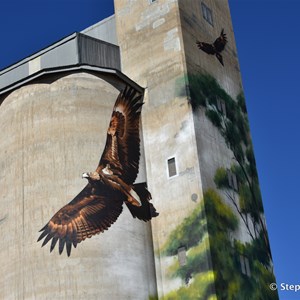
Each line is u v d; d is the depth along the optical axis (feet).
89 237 118.93
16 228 123.03
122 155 129.39
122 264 119.24
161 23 141.08
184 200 126.41
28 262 118.83
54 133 127.13
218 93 143.43
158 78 137.39
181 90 133.69
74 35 134.82
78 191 122.62
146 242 124.98
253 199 142.61
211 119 137.08
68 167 124.47
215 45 149.28
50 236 119.44
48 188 123.34
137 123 134.82
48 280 116.16
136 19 144.77
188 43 139.23
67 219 120.47
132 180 128.67
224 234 126.93
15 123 131.23
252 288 130.11
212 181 129.49
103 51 139.74
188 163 128.26
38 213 122.01
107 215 121.90
